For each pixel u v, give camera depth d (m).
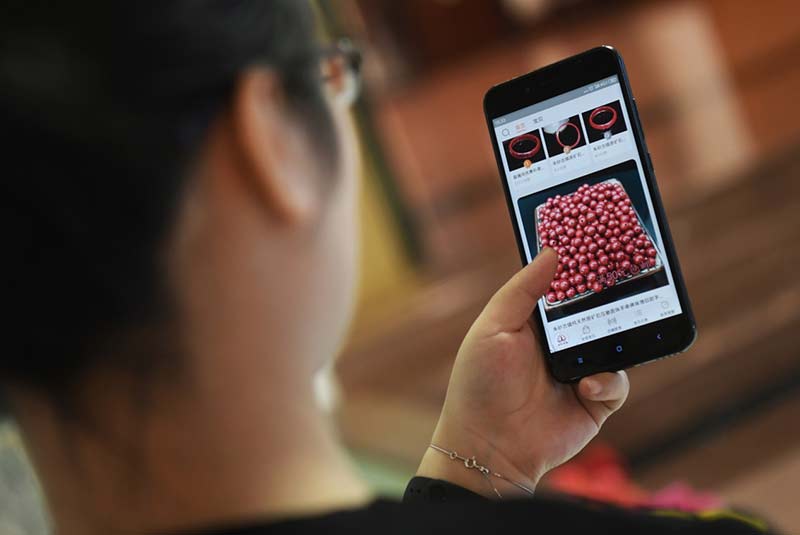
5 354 0.42
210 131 0.43
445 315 4.45
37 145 0.40
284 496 0.44
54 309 0.41
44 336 0.42
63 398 0.43
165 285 0.42
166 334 0.43
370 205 5.11
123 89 0.41
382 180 5.18
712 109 5.54
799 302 3.56
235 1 0.43
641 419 3.26
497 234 5.07
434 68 8.48
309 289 0.46
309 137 0.46
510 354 0.77
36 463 0.46
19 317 0.41
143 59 0.41
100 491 0.45
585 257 0.88
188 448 0.44
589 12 8.54
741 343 3.45
